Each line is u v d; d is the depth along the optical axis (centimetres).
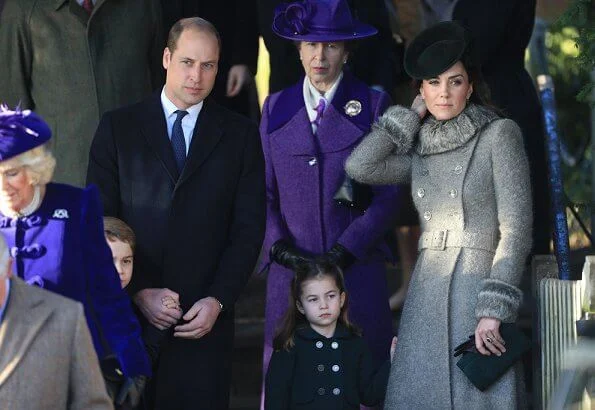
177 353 2488
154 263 2491
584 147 4175
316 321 2525
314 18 2739
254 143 2548
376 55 3284
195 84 2489
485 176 2405
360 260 2716
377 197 2717
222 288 2478
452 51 2403
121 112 2539
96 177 2514
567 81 4253
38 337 1858
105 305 2084
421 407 2416
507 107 3175
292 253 2723
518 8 3169
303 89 2788
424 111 2489
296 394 2525
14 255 2038
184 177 2491
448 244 2423
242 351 3647
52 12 2902
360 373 2547
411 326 2448
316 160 2736
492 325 2342
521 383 2423
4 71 2908
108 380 2161
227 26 3534
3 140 1978
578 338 2344
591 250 2953
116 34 2920
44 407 1858
